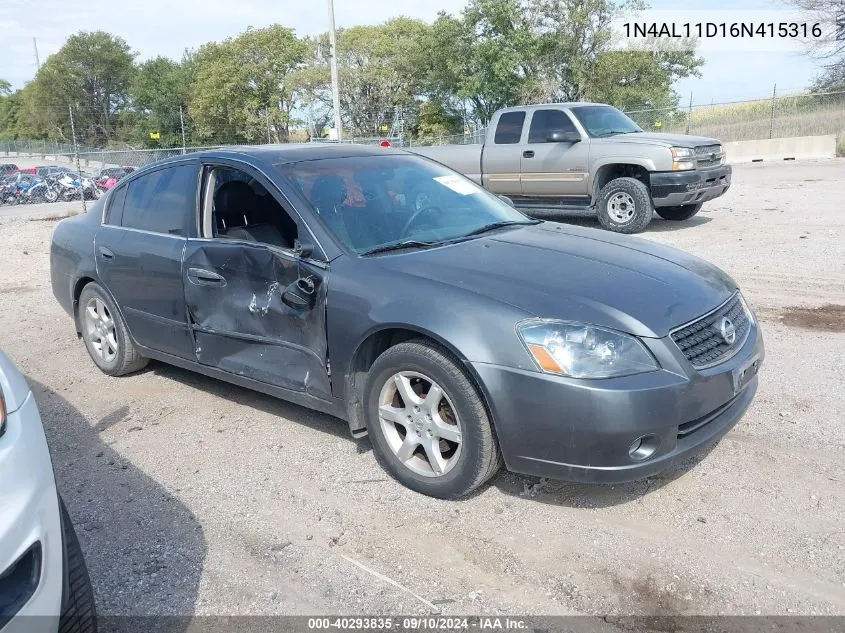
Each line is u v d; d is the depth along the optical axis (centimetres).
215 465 393
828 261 789
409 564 300
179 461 400
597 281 337
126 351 515
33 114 9606
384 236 393
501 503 342
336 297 359
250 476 379
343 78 5525
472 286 330
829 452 374
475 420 318
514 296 321
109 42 8919
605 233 436
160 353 484
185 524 336
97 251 510
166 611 277
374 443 364
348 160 448
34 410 229
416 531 322
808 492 338
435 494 344
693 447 313
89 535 330
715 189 1058
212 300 424
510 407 305
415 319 326
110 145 8062
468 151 1214
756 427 405
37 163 5109
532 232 423
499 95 4400
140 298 477
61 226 572
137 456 409
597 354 298
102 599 284
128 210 502
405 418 348
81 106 9044
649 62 3959
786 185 1552
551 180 1115
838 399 436
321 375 375
